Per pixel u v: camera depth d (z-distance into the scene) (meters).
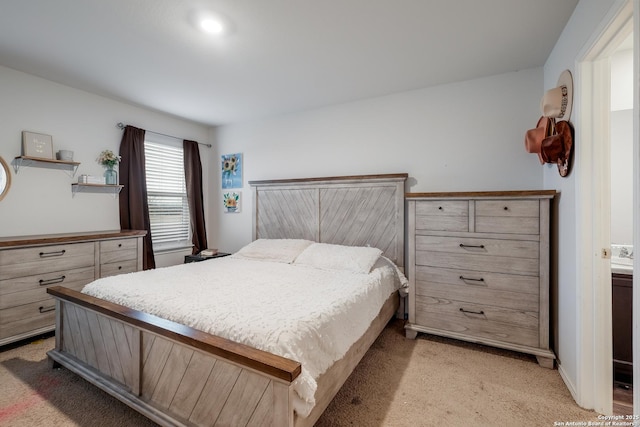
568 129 1.75
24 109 2.60
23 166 2.61
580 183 1.62
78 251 2.59
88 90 2.97
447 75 2.65
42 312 2.37
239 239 4.08
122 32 1.99
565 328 1.88
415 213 2.46
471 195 2.22
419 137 2.95
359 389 1.79
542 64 2.45
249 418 1.14
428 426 1.49
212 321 1.37
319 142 3.47
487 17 1.83
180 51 2.24
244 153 4.02
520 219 2.10
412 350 2.29
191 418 1.31
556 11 1.76
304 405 1.10
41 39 2.08
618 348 1.91
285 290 1.90
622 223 2.24
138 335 1.49
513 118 2.57
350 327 1.68
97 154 3.09
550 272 2.16
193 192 3.96
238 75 2.64
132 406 1.47
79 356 1.84
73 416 1.54
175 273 2.35
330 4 1.71
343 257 2.62
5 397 1.69
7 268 2.19
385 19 1.85
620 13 1.21
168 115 3.74
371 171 3.18
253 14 1.80
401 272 2.83
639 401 0.93
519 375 1.94
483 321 2.22
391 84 2.83
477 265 2.24
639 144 0.94
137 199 3.33
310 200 3.41
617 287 1.90
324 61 2.39
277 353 1.16
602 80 1.58
